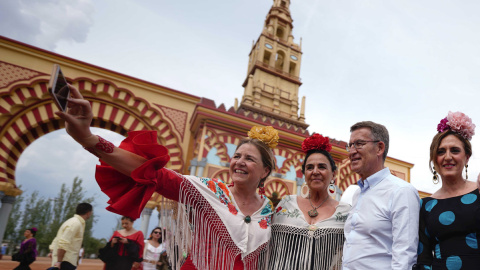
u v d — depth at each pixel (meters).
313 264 2.26
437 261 1.95
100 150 1.48
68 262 4.14
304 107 14.55
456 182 2.08
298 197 2.66
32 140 9.55
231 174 2.28
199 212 1.99
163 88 9.98
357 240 2.06
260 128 2.45
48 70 9.03
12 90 8.51
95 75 9.48
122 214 1.58
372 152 2.21
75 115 1.36
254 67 15.23
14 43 8.78
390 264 1.93
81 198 23.45
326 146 2.62
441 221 1.96
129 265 4.44
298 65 16.34
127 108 9.72
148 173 1.59
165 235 1.98
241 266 2.00
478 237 1.81
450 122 2.14
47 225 21.48
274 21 18.27
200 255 1.92
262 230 2.17
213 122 8.31
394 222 1.94
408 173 12.86
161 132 9.65
